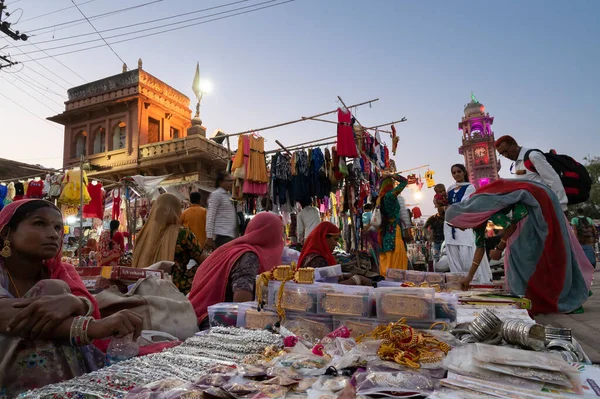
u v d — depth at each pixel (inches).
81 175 302.7
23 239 58.6
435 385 44.8
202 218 235.5
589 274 145.2
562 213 141.6
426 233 272.5
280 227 122.5
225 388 43.8
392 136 311.7
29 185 339.3
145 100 632.4
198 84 550.6
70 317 53.5
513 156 171.2
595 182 1279.5
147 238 142.0
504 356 46.8
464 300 110.7
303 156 260.4
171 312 83.7
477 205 138.3
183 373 51.7
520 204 137.3
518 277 138.5
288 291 80.6
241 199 258.5
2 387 50.5
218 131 411.2
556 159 163.6
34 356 53.2
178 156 536.1
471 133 3137.3
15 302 52.4
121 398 43.9
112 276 99.0
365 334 68.8
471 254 190.5
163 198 144.8
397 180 213.0
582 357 58.2
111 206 434.0
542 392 41.8
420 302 72.8
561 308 134.6
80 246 291.6
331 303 77.5
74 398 44.8
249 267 105.8
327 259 125.9
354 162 258.8
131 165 574.9
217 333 72.1
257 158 263.9
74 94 666.2
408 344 54.5
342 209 285.7
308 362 54.3
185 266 143.0
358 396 42.5
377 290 76.0
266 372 50.4
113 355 60.0
